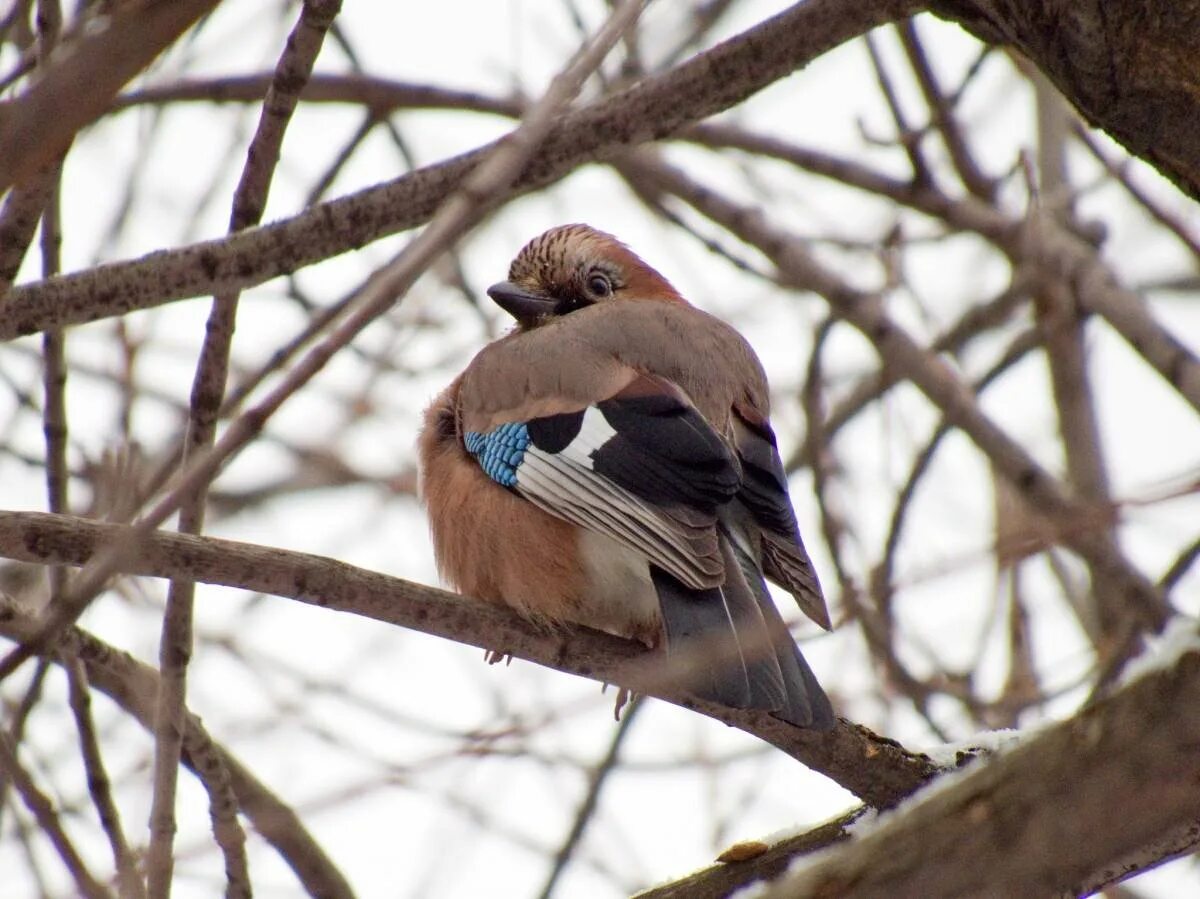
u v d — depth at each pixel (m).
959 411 12.02
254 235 7.39
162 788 7.36
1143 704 4.71
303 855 8.73
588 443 8.45
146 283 7.36
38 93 3.50
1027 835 4.73
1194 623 4.86
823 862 5.02
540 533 8.44
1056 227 12.88
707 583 7.64
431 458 9.38
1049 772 4.76
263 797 8.70
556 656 7.63
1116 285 12.43
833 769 7.10
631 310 9.63
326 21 6.83
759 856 7.22
